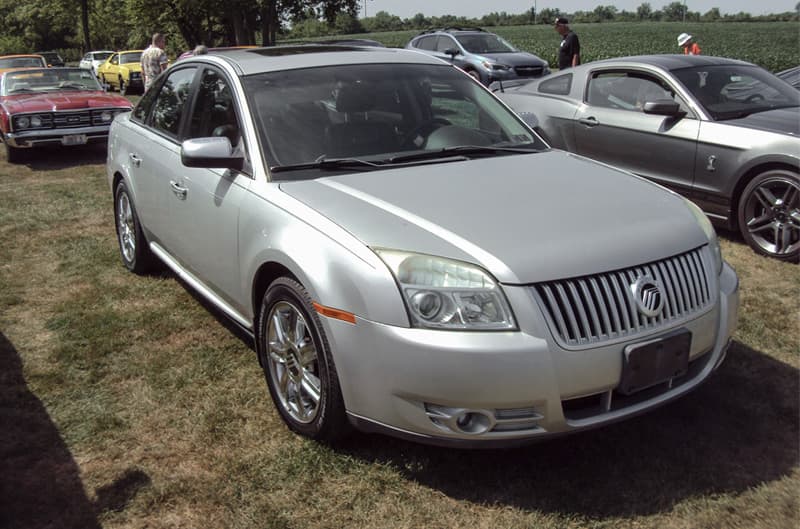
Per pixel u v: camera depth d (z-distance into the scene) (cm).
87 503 272
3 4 7969
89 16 6116
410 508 265
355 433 298
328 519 260
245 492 276
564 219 281
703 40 6081
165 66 1380
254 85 366
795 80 793
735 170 545
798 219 512
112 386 363
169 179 414
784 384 351
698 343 279
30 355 400
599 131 657
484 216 281
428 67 418
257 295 332
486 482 279
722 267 314
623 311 259
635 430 312
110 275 530
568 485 276
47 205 753
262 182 326
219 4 3578
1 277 527
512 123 407
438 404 251
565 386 249
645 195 317
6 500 274
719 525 252
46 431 322
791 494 267
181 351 401
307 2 3972
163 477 287
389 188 310
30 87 1127
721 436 306
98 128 1049
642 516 258
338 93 372
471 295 249
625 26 9581
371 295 258
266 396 349
